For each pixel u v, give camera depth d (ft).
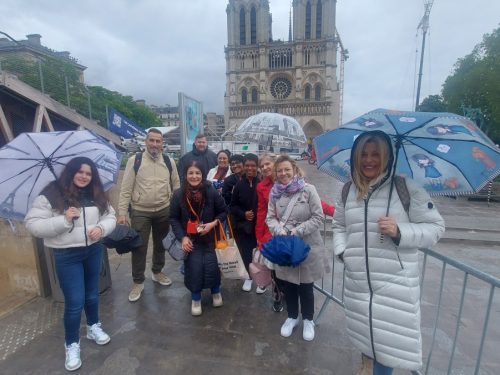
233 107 220.64
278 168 8.77
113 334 9.20
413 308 5.46
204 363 7.99
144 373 7.64
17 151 8.15
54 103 27.35
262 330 9.43
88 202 7.76
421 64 53.67
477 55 71.20
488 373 7.97
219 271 10.40
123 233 9.99
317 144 7.50
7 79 22.76
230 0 216.13
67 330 7.75
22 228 11.10
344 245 6.30
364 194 5.76
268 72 216.13
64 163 8.49
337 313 10.56
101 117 100.22
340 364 7.96
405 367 5.48
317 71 207.92
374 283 5.65
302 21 207.31
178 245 9.95
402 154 6.20
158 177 11.28
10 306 10.80
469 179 5.62
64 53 120.47
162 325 9.68
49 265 10.91
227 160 14.71
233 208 11.71
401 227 5.29
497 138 67.21
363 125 6.15
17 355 8.27
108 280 12.12
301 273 8.56
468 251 18.80
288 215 8.57
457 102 71.72
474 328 10.12
